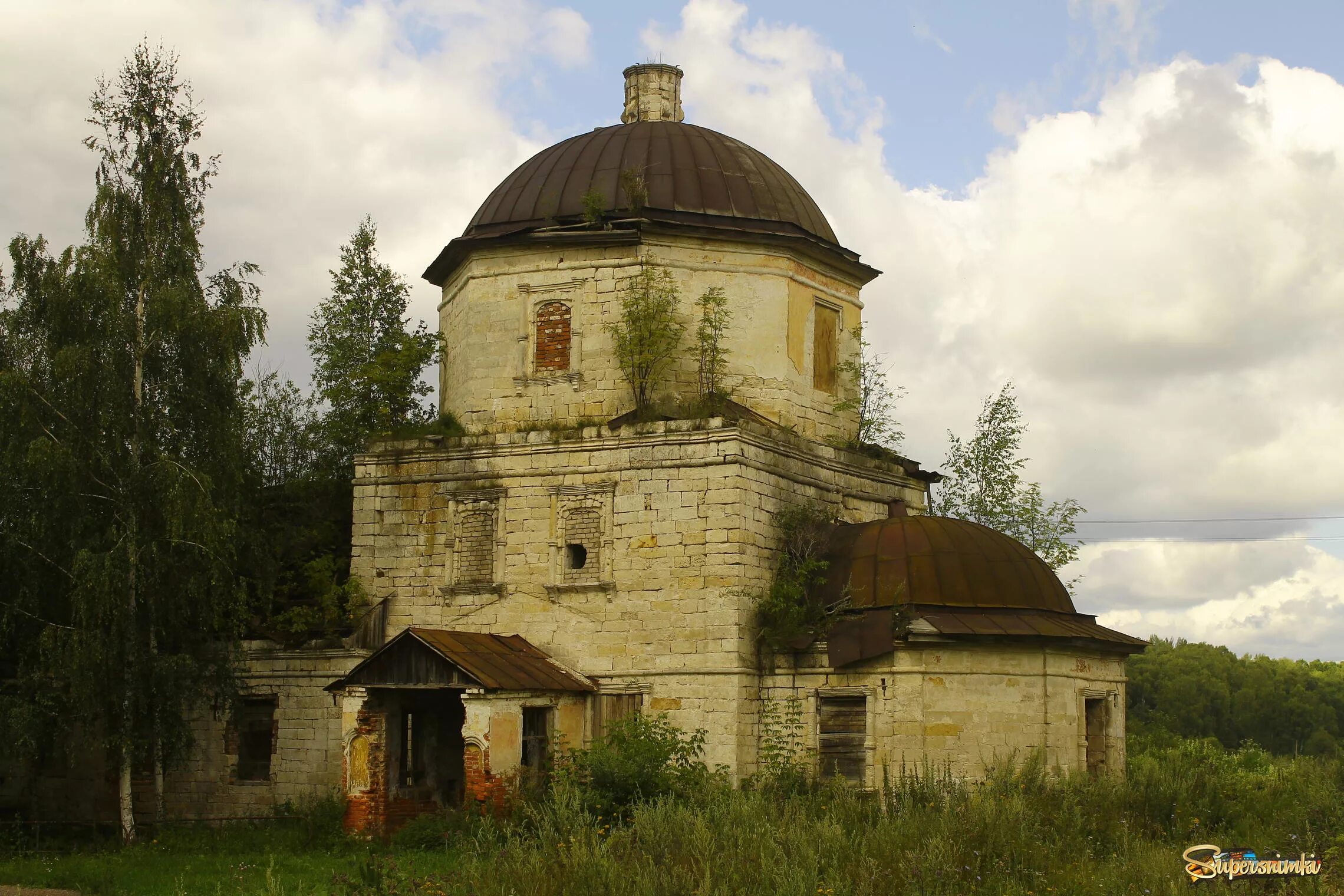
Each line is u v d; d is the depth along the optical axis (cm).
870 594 3044
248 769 3384
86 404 2981
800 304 3462
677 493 3139
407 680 2905
